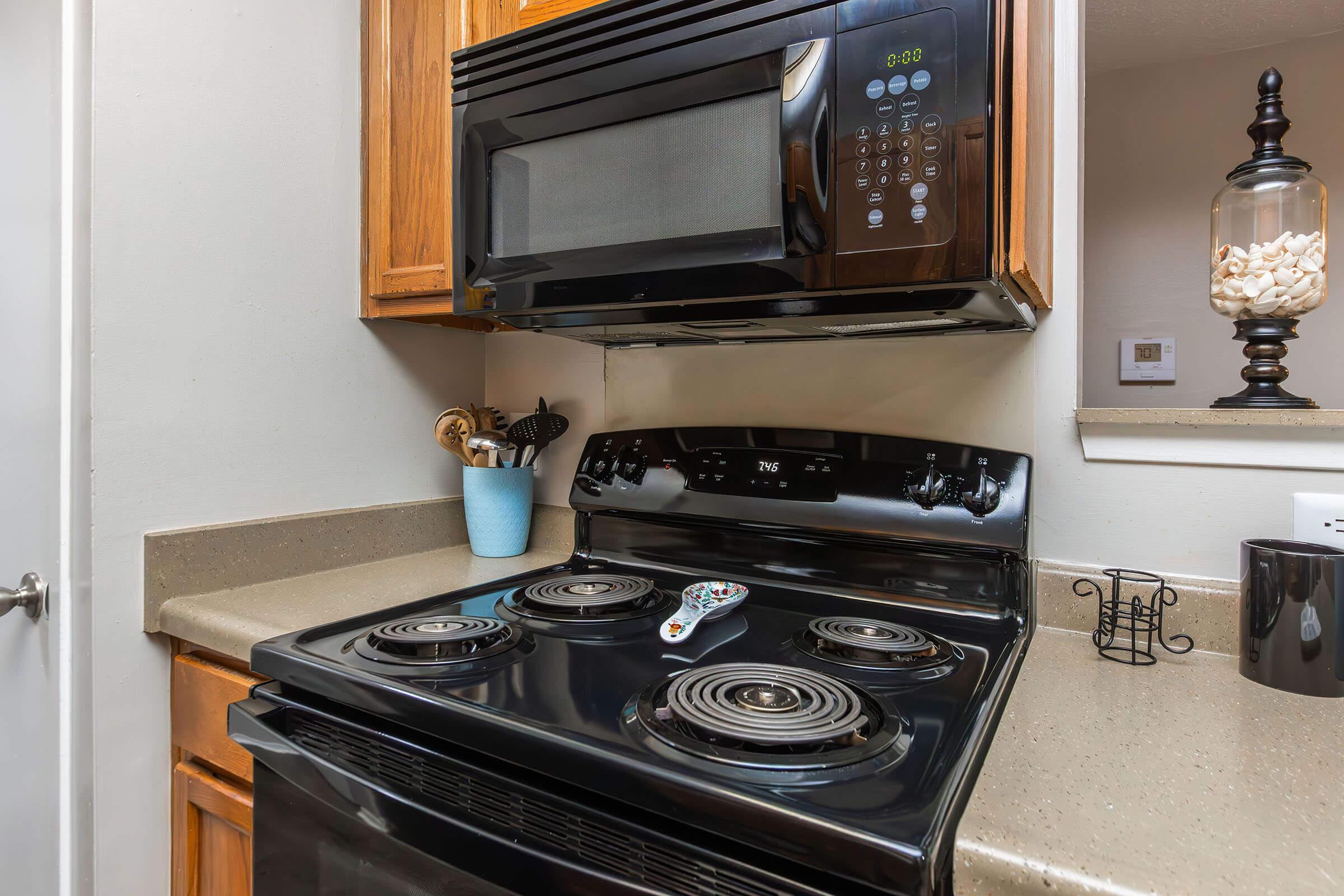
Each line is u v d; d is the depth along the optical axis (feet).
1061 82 3.05
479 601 3.23
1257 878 1.26
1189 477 2.85
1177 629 2.79
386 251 3.86
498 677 2.24
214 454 3.38
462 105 3.12
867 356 3.46
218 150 3.36
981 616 2.96
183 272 3.24
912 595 3.11
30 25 3.26
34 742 3.37
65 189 3.01
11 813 3.62
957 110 2.06
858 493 3.20
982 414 3.22
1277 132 2.80
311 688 2.31
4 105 3.50
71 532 3.05
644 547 3.85
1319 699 2.19
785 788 1.55
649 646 2.59
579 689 2.15
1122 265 6.00
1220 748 1.82
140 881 3.13
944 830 1.40
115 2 2.98
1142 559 2.94
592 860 1.72
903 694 2.16
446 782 1.98
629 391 4.19
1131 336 5.97
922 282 2.15
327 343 3.86
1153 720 2.01
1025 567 2.89
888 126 2.16
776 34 2.33
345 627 2.75
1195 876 1.26
